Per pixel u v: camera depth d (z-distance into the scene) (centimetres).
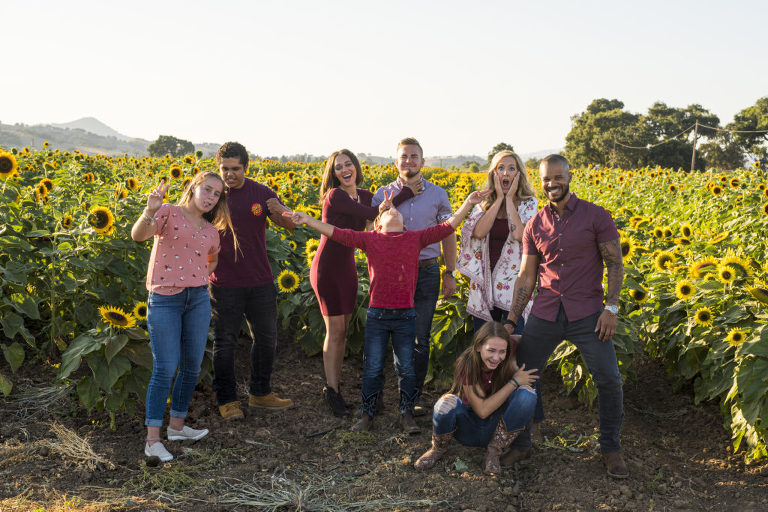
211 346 518
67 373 407
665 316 531
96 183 779
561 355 486
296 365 600
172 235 396
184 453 412
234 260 457
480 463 417
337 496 371
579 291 383
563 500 372
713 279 500
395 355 464
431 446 441
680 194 1188
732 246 640
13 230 511
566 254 380
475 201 441
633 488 389
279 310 650
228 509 351
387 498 367
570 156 10888
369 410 465
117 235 543
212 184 401
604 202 1242
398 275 444
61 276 509
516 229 448
